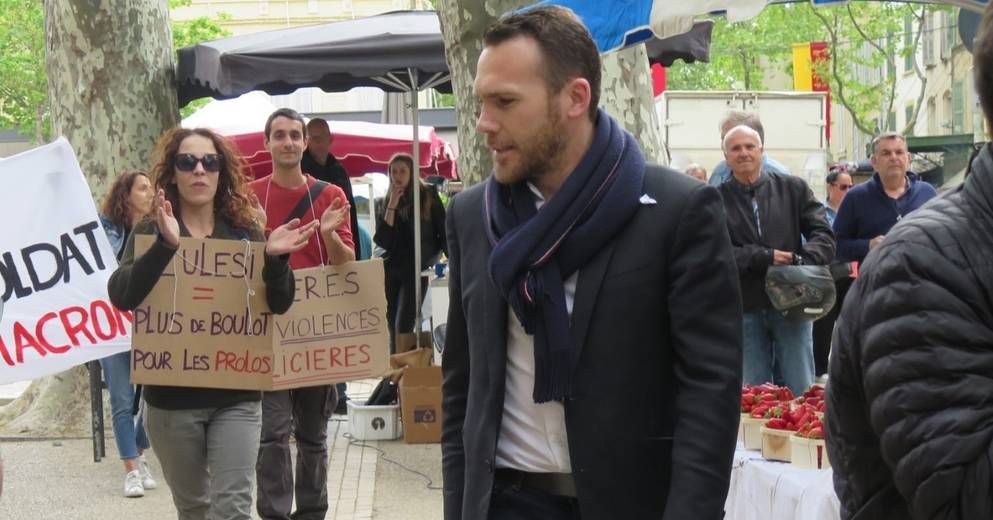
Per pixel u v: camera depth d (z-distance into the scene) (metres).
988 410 2.31
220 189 5.62
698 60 10.64
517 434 3.12
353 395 13.79
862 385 2.51
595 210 3.01
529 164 3.04
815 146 21.75
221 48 11.05
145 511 7.99
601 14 5.80
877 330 2.40
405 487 8.52
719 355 2.98
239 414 5.39
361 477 8.82
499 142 3.04
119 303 5.32
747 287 7.42
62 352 7.89
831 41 36.56
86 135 11.59
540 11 3.06
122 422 8.38
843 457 2.62
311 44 10.38
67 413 10.98
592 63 3.06
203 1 43.88
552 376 3.01
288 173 6.94
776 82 51.16
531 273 3.02
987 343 2.34
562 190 3.01
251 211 5.68
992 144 2.39
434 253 12.55
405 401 10.13
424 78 11.68
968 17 6.21
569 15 3.07
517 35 3.02
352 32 10.78
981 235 2.36
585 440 3.00
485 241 3.19
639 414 3.01
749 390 5.72
